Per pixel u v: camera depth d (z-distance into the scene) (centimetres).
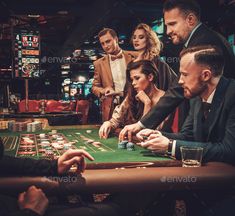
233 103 197
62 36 970
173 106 261
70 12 615
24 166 154
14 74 557
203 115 227
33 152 219
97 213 160
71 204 165
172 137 234
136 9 538
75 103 829
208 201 192
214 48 233
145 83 365
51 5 602
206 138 220
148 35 370
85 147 238
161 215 196
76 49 1041
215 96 212
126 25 620
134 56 418
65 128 356
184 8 282
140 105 370
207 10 433
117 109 363
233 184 165
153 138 193
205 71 228
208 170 165
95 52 987
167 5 293
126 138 247
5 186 148
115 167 168
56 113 617
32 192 146
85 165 165
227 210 181
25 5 593
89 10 616
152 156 202
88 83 1085
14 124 334
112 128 314
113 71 430
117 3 540
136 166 170
